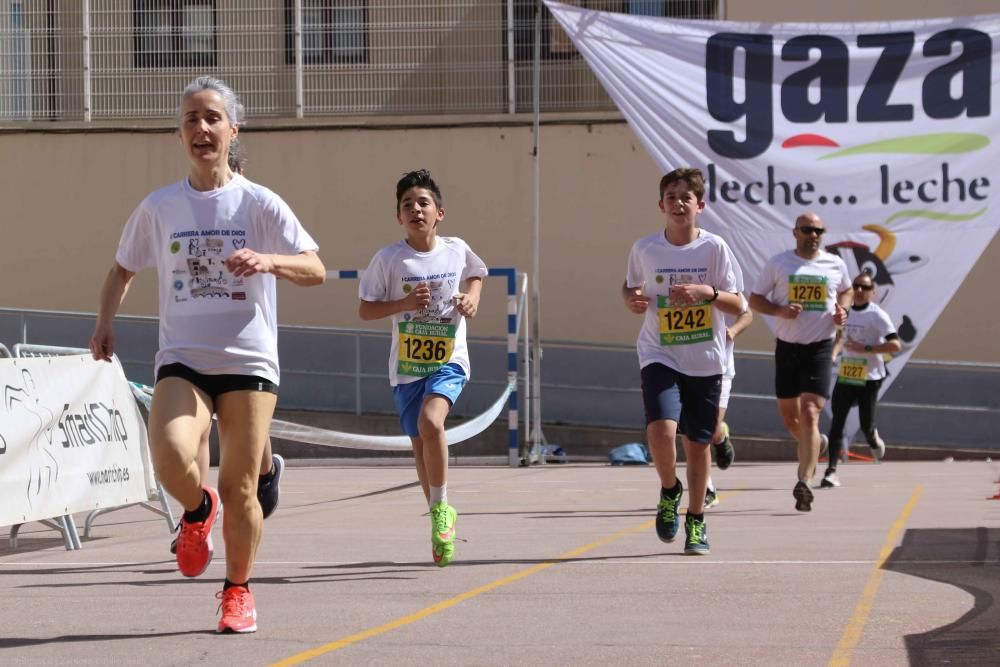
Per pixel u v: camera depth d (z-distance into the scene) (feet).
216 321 19.60
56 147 78.89
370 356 76.33
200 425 19.22
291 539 34.27
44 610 23.13
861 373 51.80
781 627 20.62
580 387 75.72
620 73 65.77
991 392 73.82
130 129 78.33
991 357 75.05
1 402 31.01
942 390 74.23
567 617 21.74
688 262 29.19
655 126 65.72
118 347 78.18
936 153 64.95
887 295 65.46
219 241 19.83
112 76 78.28
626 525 37.04
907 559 28.66
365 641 19.63
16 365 31.78
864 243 65.41
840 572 26.68
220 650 18.99
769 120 65.57
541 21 76.33
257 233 20.01
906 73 65.16
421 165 77.15
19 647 19.49
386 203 77.41
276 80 77.66
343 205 77.56
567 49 76.33
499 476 58.65
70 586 26.32
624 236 76.13
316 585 25.73
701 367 29.14
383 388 75.97
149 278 78.69
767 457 72.79
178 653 18.79
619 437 74.08
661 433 28.91
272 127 77.56
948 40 64.90
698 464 29.71
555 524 37.55
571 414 75.72
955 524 36.09
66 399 33.50
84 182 78.79
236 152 26.63
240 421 19.63
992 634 19.88
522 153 76.69
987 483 52.65
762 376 74.74
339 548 32.14
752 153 65.62
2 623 21.71
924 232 65.10
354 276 63.36
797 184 65.57
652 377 29.22
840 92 65.41
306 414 74.69
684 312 28.84
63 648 19.35
